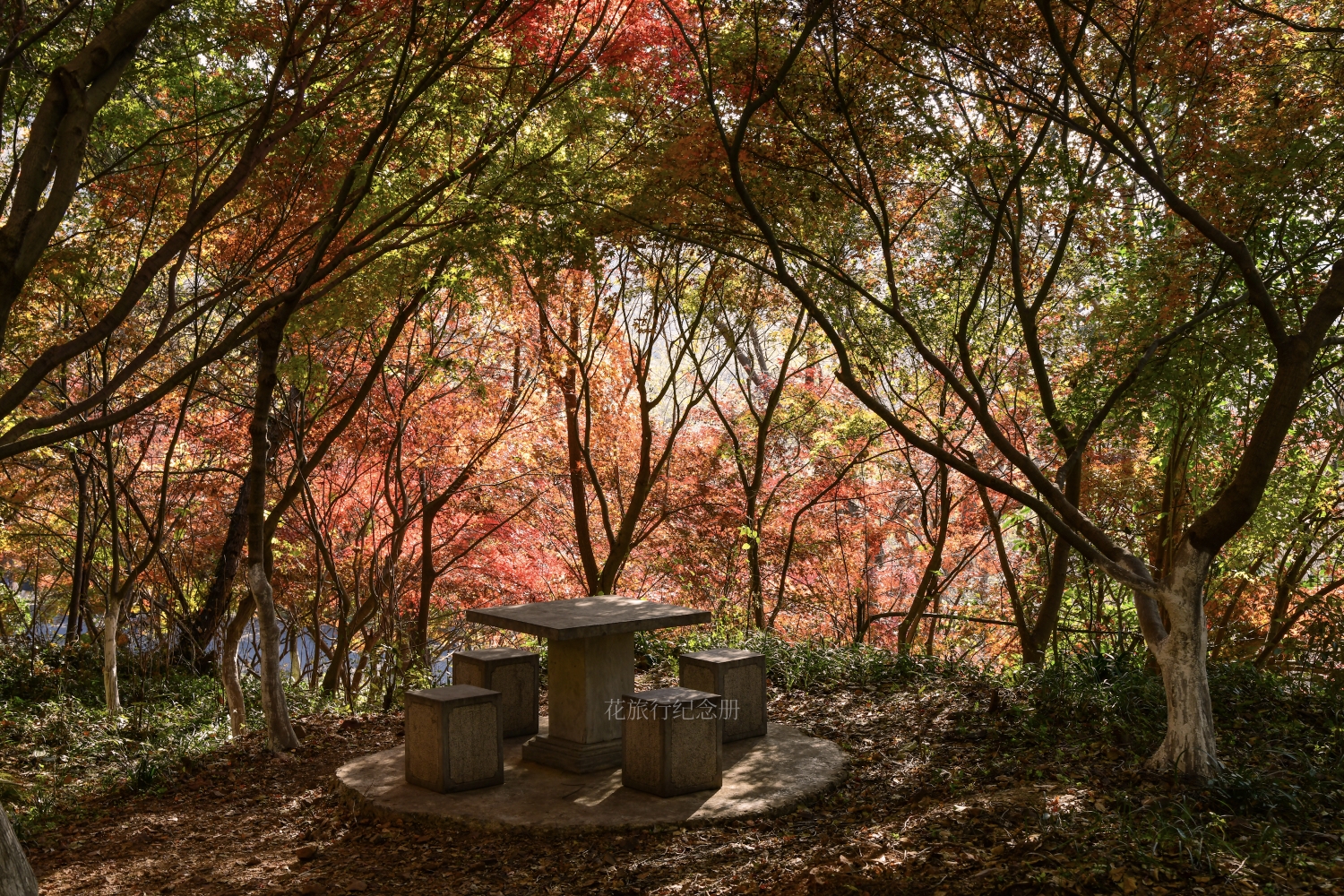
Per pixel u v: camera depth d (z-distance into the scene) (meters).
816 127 7.74
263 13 7.50
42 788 8.27
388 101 7.16
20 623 16.50
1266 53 7.77
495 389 13.72
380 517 14.41
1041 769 6.33
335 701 11.73
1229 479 9.01
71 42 7.78
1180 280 7.13
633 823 6.06
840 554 17.03
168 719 10.71
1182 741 5.93
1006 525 11.37
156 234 9.60
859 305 11.89
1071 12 7.81
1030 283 11.52
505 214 7.79
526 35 7.91
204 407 12.52
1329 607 9.84
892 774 6.93
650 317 14.42
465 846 6.02
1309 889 4.15
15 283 4.49
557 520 16.67
